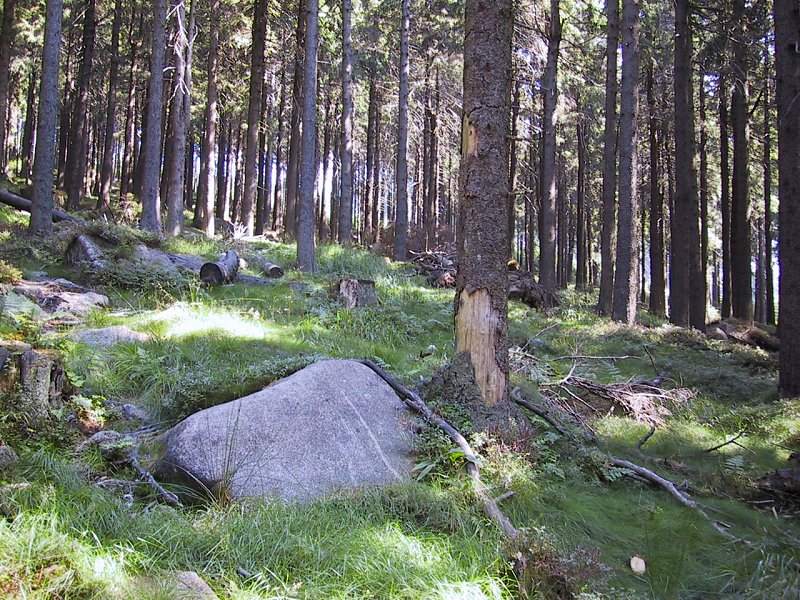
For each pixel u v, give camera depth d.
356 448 4.58
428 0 22.75
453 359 5.57
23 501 3.00
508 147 5.73
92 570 2.58
